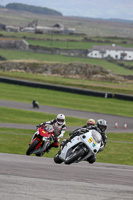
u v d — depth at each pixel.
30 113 171.00
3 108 180.50
